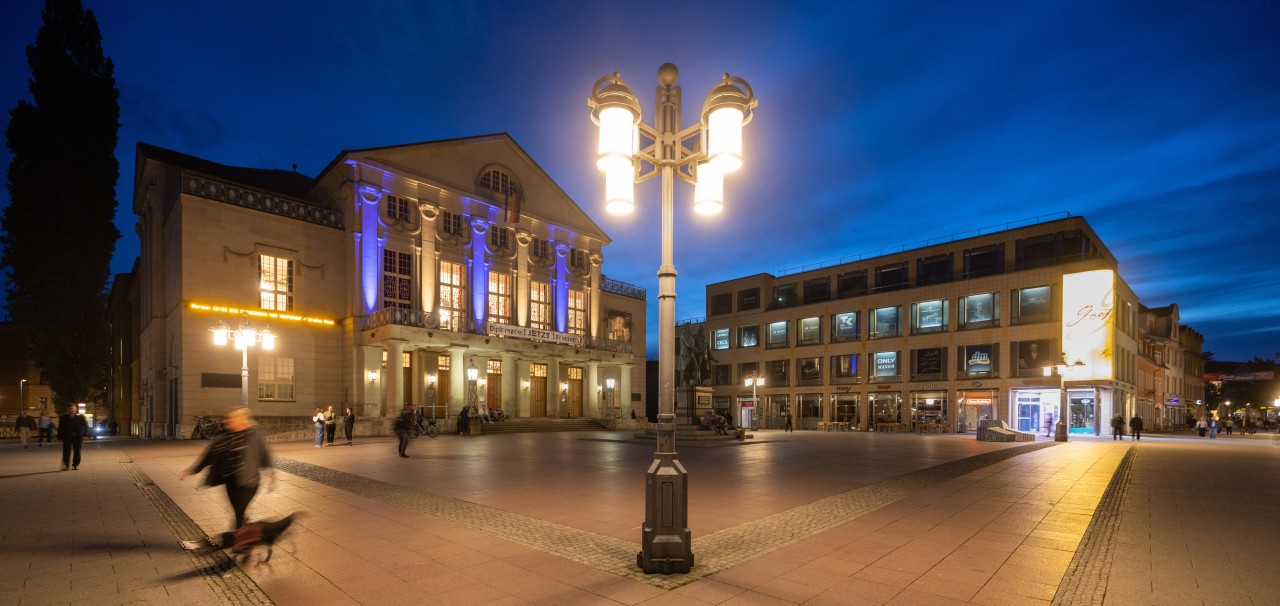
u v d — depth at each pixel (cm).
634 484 1209
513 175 4138
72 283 3609
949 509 923
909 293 4944
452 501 1003
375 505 965
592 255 4625
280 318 3133
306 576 582
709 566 607
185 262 2880
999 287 4459
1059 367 2961
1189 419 5731
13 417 6006
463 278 3784
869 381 5125
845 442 2725
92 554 662
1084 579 562
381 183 3444
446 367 3634
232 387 2956
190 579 573
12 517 872
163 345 3278
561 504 975
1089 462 1675
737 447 2341
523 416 3969
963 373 4575
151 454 1978
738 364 6188
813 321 5609
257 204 3136
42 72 3672
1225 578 564
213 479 650
